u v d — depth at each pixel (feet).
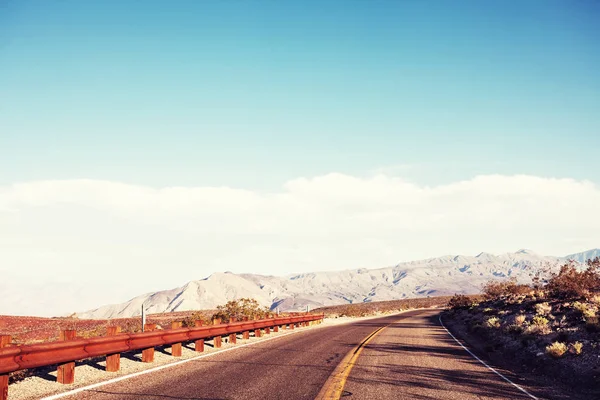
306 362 40.65
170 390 27.43
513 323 70.69
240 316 102.12
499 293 137.08
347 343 59.36
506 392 30.76
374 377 33.91
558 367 40.14
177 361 39.55
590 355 40.88
